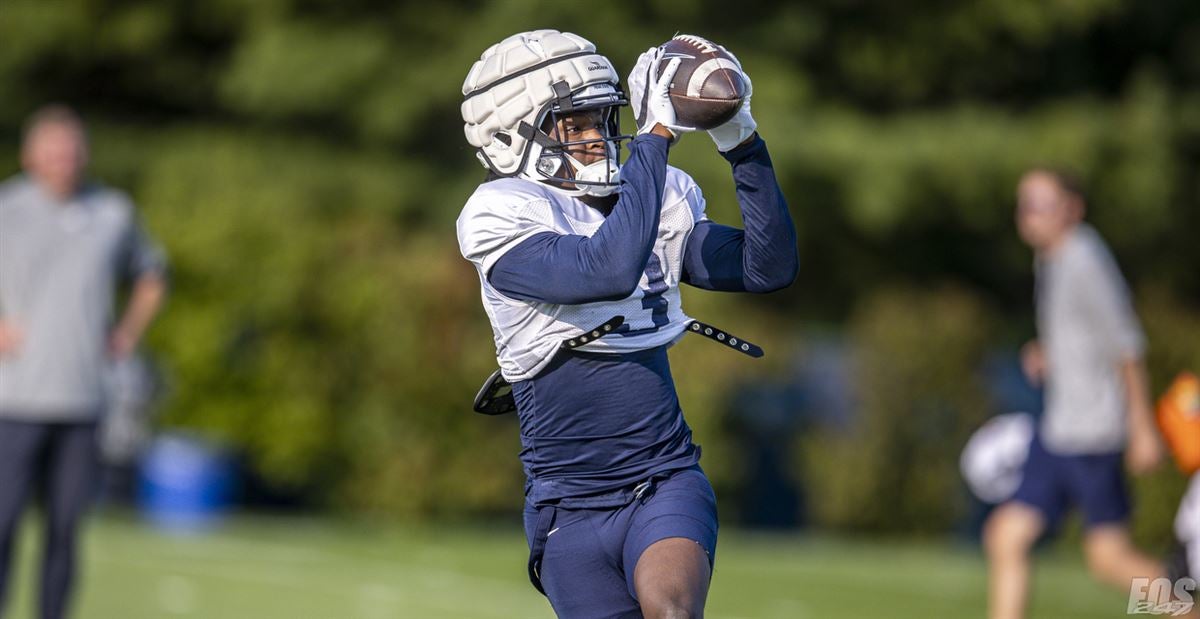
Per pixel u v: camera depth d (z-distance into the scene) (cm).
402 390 4738
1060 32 6950
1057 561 4659
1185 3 7288
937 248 7225
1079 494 2734
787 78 6469
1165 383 4900
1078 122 6650
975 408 5100
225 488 4709
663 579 1359
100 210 2644
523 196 1442
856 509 5081
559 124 1477
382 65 6700
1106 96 7462
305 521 4712
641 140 1389
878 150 6394
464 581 3481
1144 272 7238
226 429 4747
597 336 1433
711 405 4903
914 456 5097
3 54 7288
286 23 6838
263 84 6681
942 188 6569
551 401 1463
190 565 3569
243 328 4781
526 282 1398
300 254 4759
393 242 4928
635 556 1416
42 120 2617
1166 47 7431
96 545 3825
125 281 2803
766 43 6556
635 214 1351
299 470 4788
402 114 6644
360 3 6838
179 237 4775
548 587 1509
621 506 1455
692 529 1414
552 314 1440
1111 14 6925
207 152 6994
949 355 5075
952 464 5103
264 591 3250
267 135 7075
